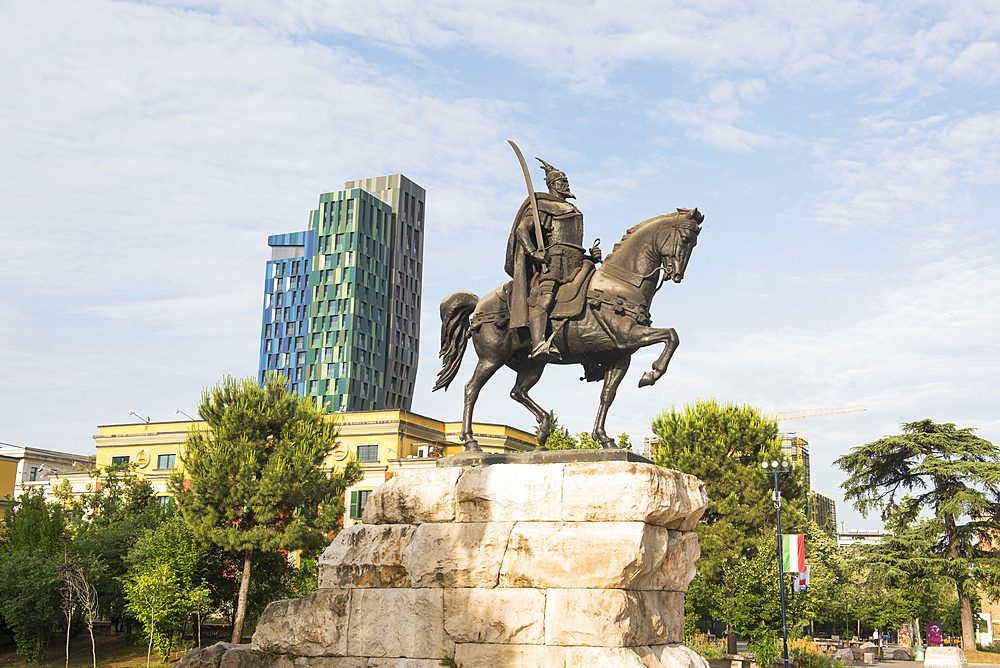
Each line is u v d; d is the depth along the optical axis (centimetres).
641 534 765
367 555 865
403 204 9888
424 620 818
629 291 927
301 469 2675
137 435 5272
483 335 979
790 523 2856
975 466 3691
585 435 3025
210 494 2658
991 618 5759
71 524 3784
